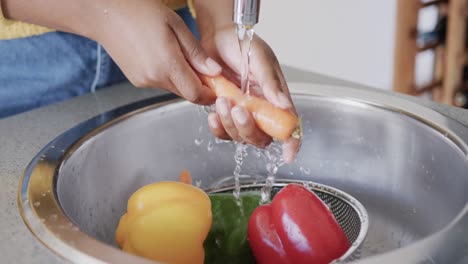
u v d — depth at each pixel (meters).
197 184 0.95
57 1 0.80
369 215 0.91
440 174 0.84
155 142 0.92
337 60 2.27
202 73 0.80
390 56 2.51
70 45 0.99
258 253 0.76
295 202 0.75
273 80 0.79
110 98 0.97
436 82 2.52
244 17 0.68
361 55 2.35
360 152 0.93
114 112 0.90
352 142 0.93
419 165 0.87
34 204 0.71
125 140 0.89
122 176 0.89
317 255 0.73
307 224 0.74
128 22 0.77
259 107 0.77
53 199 0.72
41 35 0.97
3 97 0.98
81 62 1.00
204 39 0.87
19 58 0.97
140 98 0.97
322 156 0.95
